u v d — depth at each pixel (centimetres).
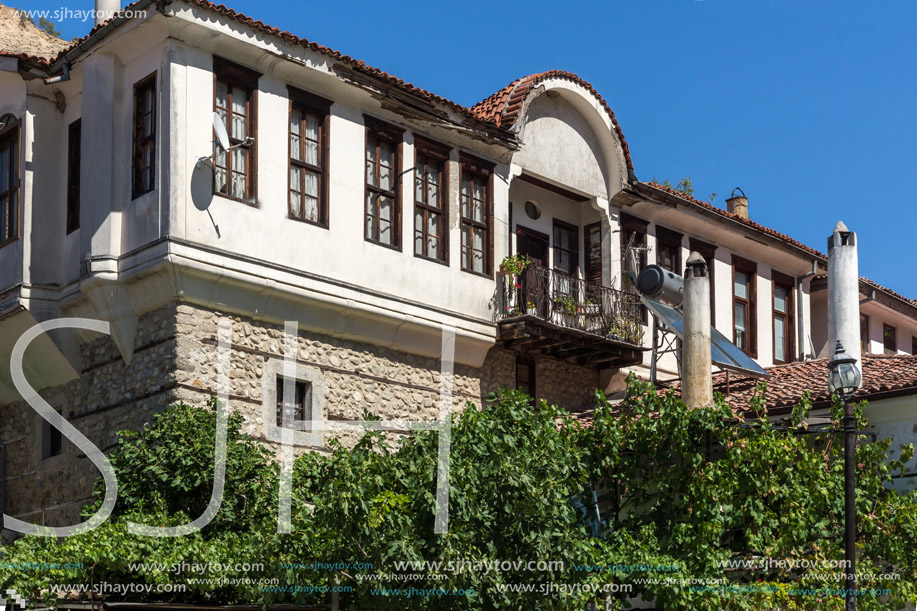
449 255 2120
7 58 1939
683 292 2038
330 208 1947
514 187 2370
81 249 1859
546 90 2327
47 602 1373
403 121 2078
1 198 1995
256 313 1853
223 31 1823
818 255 2894
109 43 1864
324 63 1948
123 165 1855
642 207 2527
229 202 1823
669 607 1566
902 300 3216
